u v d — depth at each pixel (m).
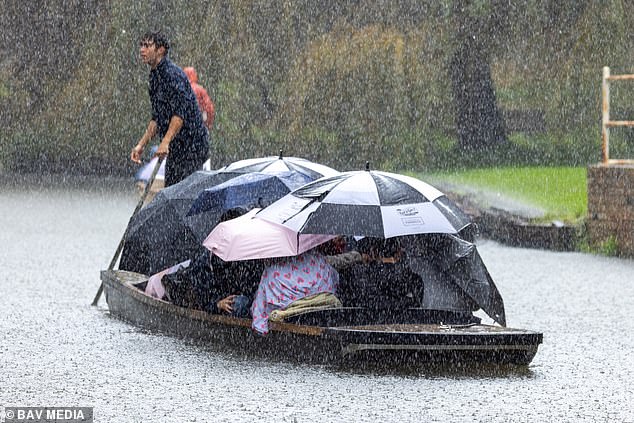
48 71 71.94
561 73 62.62
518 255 38.81
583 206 44.62
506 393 18.89
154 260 25.28
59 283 31.02
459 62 65.75
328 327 20.08
